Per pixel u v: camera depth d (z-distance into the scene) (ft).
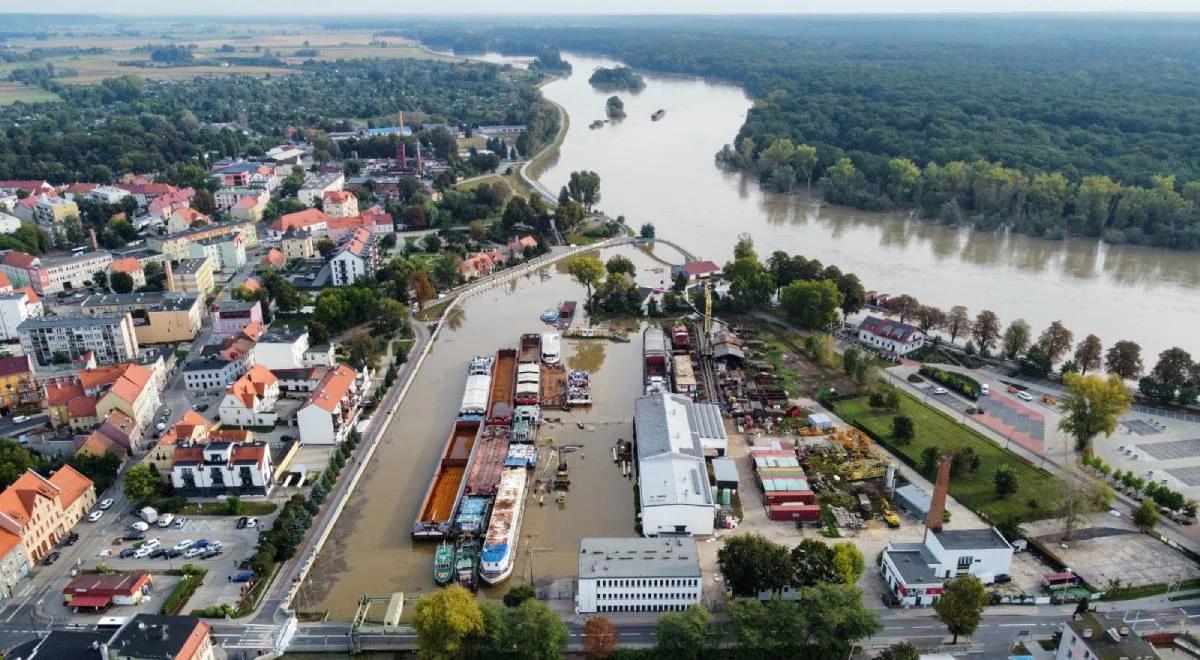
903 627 622.13
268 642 606.96
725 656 588.50
